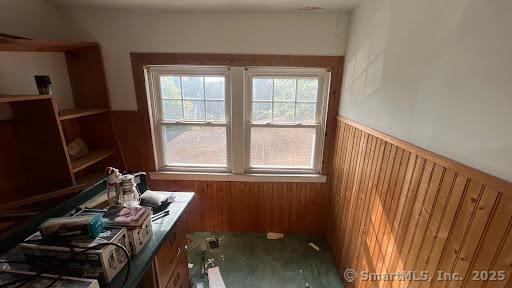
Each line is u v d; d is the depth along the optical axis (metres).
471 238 0.83
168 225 1.43
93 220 1.04
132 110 2.29
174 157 2.52
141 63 2.17
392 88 1.34
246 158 2.46
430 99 1.05
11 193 1.57
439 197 0.99
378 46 1.51
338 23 2.04
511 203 0.70
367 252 1.61
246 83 2.24
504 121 0.72
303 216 2.57
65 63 2.11
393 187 1.33
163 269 1.41
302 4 1.88
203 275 2.10
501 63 0.73
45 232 1.01
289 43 2.10
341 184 2.13
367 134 1.65
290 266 2.21
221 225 2.63
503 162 0.73
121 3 1.92
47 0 1.90
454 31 0.91
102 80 2.17
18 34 1.72
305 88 2.26
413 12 1.16
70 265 1.00
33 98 1.45
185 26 2.09
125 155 2.40
